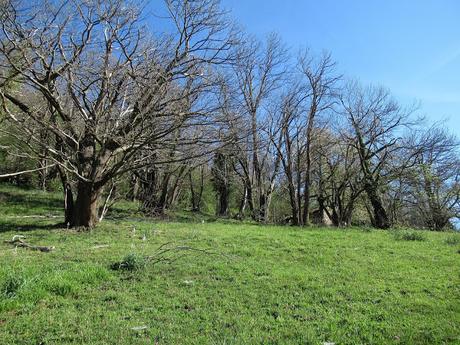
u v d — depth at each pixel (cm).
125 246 1170
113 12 1410
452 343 552
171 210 2847
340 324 620
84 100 1449
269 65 2862
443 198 3662
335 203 3453
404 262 1072
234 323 610
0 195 2433
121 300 694
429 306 711
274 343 544
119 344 527
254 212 3002
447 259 1125
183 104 1395
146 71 1403
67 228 1504
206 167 3684
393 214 3588
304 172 3203
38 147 1586
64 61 1445
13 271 792
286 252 1174
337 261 1066
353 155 3186
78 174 1428
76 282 760
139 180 2891
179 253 1089
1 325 575
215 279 844
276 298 733
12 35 1371
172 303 687
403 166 2983
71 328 571
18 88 1678
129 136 1435
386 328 607
